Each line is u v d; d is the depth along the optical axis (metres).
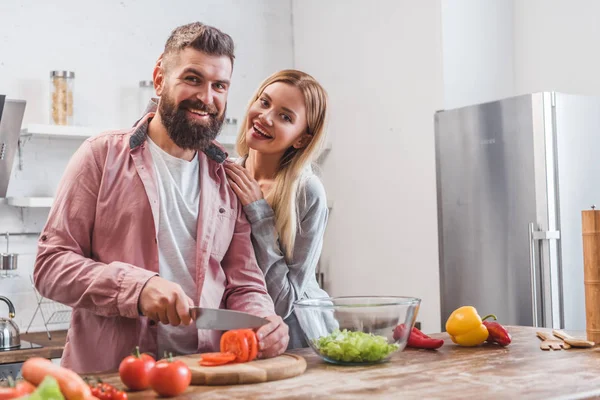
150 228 1.86
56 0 4.02
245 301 1.98
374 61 4.35
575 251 3.34
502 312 3.44
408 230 4.14
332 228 4.66
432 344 2.01
